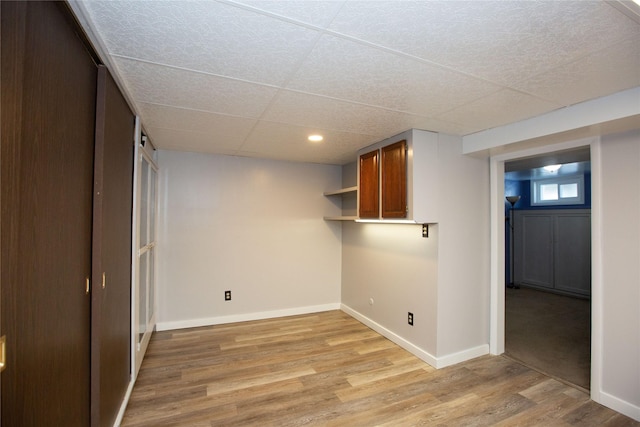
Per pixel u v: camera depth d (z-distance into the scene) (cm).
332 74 165
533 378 258
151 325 330
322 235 438
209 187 375
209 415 205
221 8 112
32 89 96
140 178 245
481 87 179
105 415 163
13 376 88
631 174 206
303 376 258
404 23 120
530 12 112
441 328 279
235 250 388
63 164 119
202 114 229
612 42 131
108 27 124
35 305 100
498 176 301
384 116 232
